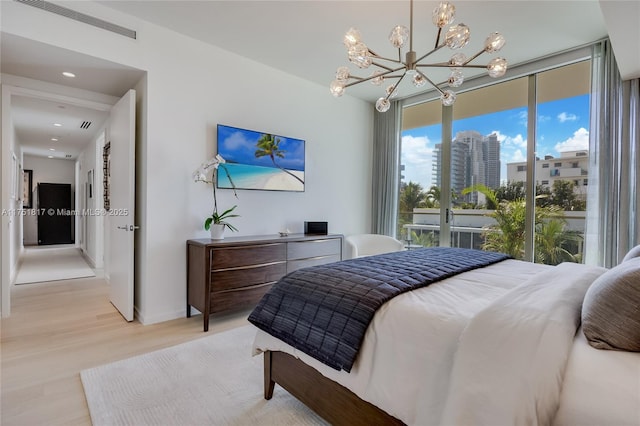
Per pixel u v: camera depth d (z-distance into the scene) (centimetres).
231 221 345
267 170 370
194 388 187
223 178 334
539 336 97
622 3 180
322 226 399
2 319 295
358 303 138
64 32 245
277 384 187
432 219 436
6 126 291
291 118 396
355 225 479
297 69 381
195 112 315
